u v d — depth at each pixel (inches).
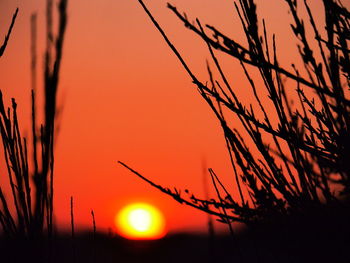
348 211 227.1
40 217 220.4
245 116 227.5
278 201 229.5
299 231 227.9
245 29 227.3
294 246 227.6
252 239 229.0
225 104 227.1
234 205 230.7
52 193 220.8
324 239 227.1
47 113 220.2
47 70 219.3
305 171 229.6
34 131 220.7
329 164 228.1
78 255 222.7
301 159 229.9
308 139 231.6
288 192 229.1
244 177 231.0
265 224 229.3
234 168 231.5
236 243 229.0
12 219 220.1
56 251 220.2
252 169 230.5
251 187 230.4
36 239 219.8
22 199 220.4
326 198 228.4
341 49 226.8
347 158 227.5
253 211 230.2
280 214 229.1
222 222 230.5
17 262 219.0
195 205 231.6
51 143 220.7
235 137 230.4
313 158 231.6
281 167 230.5
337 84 227.1
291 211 228.8
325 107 230.4
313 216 227.9
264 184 229.9
